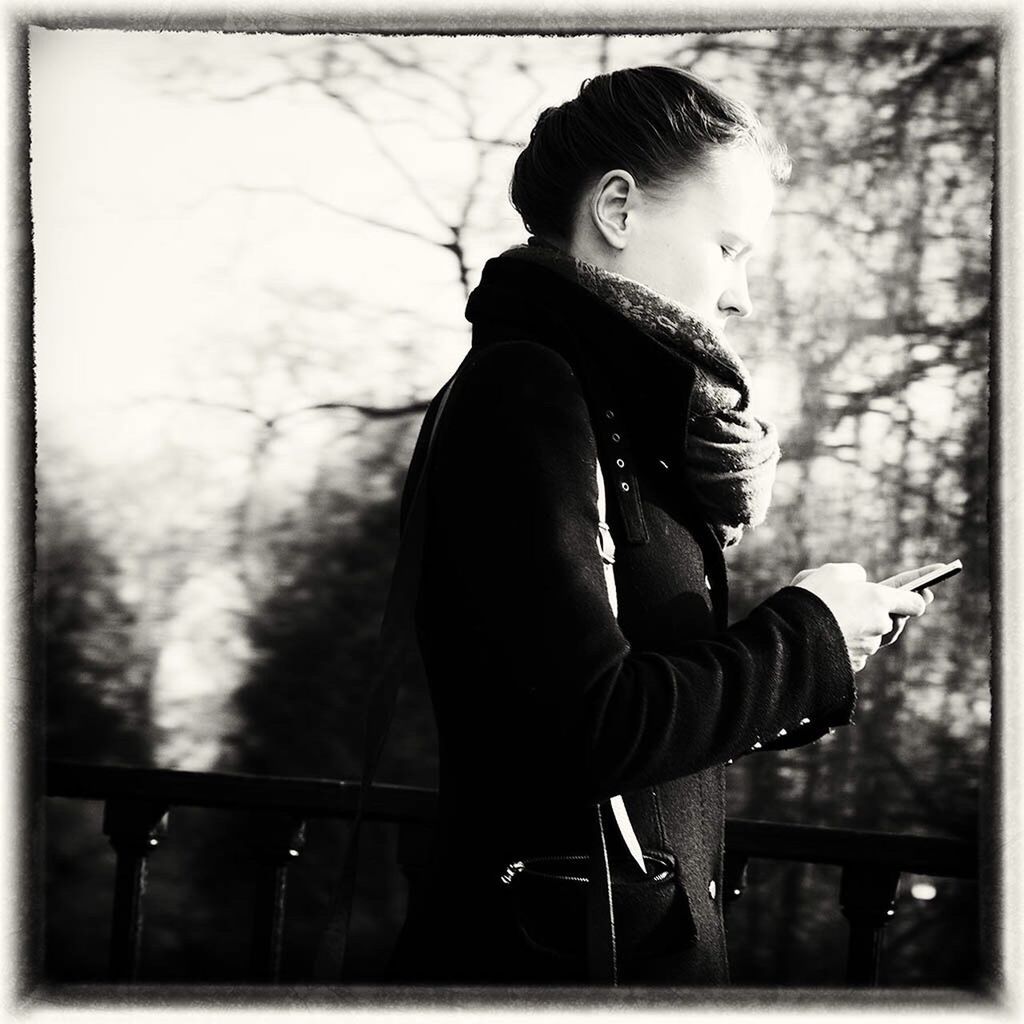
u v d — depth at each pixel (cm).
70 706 747
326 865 745
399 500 732
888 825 727
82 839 749
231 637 752
